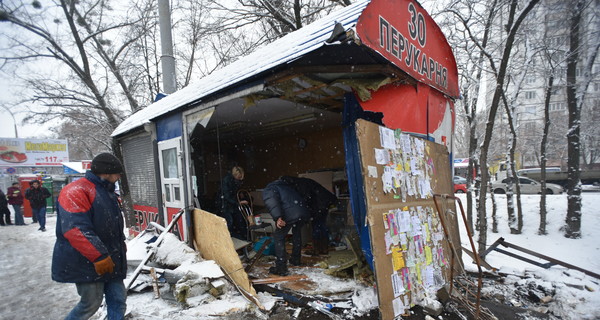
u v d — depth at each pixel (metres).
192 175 5.25
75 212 2.46
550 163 31.52
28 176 15.28
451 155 5.38
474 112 9.48
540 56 8.46
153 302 3.83
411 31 3.94
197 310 3.39
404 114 4.05
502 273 4.66
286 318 3.27
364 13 2.96
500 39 8.42
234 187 5.97
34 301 4.35
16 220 12.33
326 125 7.43
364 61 3.44
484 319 3.20
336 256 5.00
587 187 19.56
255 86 3.82
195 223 5.00
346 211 5.50
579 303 3.51
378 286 2.90
